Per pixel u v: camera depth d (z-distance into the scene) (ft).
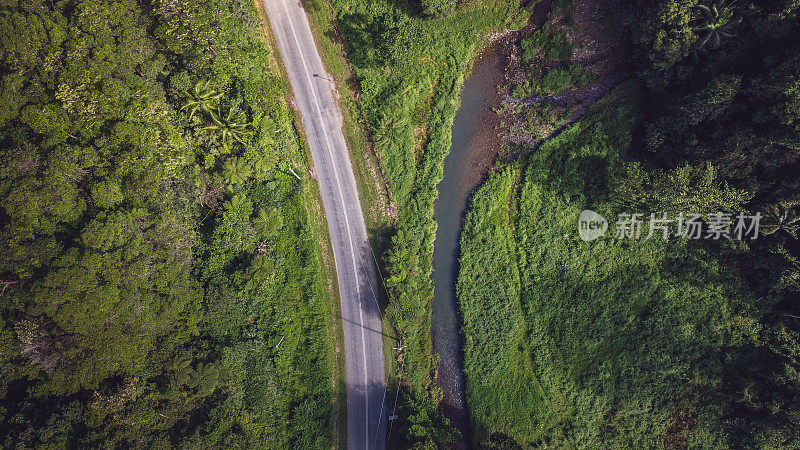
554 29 179.22
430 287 177.58
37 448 130.31
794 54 138.92
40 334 129.59
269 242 167.73
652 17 153.99
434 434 166.40
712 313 170.30
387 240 176.86
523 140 181.47
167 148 148.87
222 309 156.46
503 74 182.39
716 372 169.27
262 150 166.09
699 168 156.56
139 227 139.03
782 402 159.53
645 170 175.01
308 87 176.65
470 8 178.81
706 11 142.92
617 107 176.86
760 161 151.02
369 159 178.40
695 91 153.48
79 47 134.82
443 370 177.37
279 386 164.96
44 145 133.69
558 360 175.63
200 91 155.53
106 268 131.85
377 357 174.09
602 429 175.01
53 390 131.44
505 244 179.22
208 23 150.10
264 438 157.58
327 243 175.94
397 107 175.22
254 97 165.89
